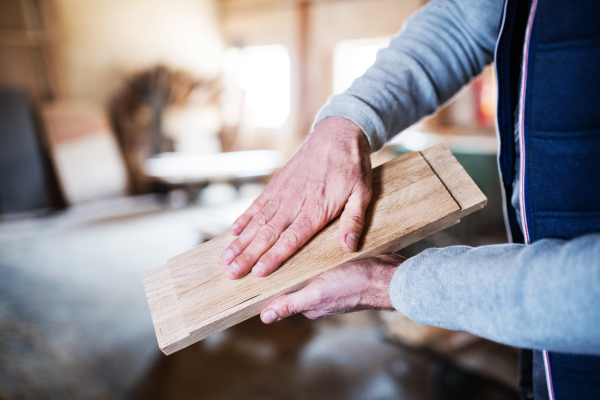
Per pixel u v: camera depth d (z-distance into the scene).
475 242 3.75
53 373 2.11
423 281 0.47
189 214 5.30
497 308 0.40
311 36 6.28
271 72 7.05
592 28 0.44
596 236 0.37
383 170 0.69
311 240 0.60
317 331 2.50
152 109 6.30
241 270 0.57
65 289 3.13
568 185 0.48
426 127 5.39
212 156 6.74
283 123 6.90
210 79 7.18
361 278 0.54
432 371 2.07
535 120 0.49
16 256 3.84
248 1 6.91
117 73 6.07
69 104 5.55
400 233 0.60
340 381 2.03
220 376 2.07
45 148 5.31
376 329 2.51
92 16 5.76
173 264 0.63
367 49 6.05
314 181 0.61
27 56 5.27
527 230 0.51
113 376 2.09
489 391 1.80
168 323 0.55
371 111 0.65
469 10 0.67
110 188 5.79
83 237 4.41
